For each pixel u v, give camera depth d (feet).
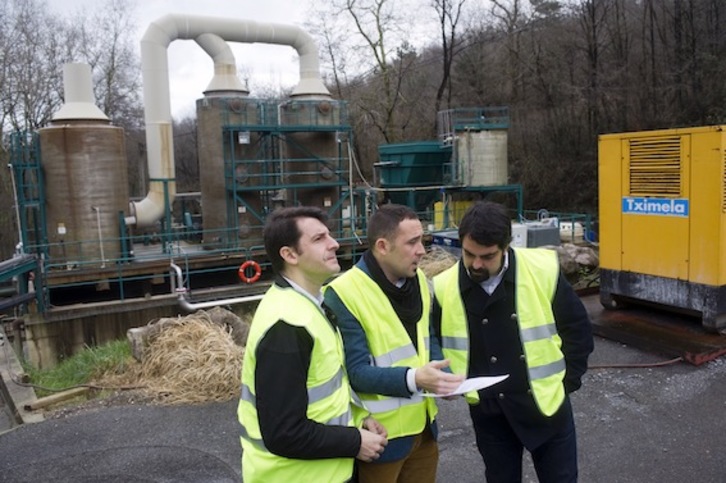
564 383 9.18
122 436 15.67
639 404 16.39
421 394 7.86
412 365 8.28
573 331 9.14
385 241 8.00
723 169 19.58
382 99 104.27
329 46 99.86
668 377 18.06
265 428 6.57
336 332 7.65
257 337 6.82
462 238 8.70
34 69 110.52
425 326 8.60
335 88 107.24
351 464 7.32
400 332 8.21
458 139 63.46
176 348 20.11
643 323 21.94
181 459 14.39
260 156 51.26
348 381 7.89
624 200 22.71
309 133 53.06
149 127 48.93
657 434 14.70
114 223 43.86
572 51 94.68
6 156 102.37
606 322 22.20
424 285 8.82
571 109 94.84
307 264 7.24
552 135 97.09
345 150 54.65
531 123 100.22
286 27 54.19
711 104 73.97
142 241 55.67
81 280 40.14
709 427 14.96
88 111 43.68
